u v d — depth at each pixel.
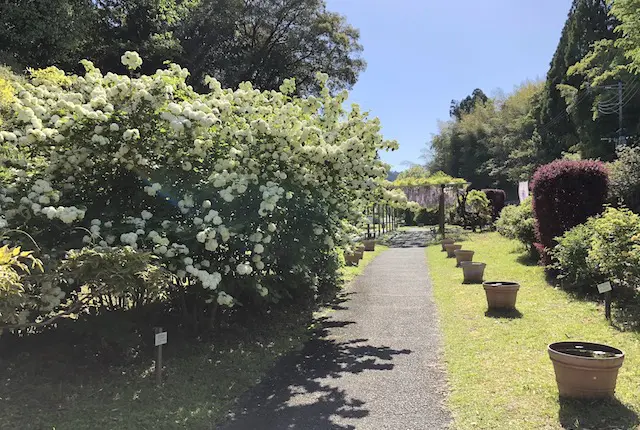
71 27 14.03
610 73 20.66
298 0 26.02
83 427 3.37
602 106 25.42
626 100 24.88
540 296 7.51
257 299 6.27
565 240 7.42
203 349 5.34
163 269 4.16
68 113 4.95
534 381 4.17
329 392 4.24
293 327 6.58
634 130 25.50
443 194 22.77
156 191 5.04
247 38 26.98
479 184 50.81
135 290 4.40
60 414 3.56
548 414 3.55
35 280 3.70
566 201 8.40
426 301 8.08
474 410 3.72
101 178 5.14
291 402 4.04
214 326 6.09
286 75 27.66
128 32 20.83
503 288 6.73
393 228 28.50
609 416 3.43
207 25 24.02
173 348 5.25
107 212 4.86
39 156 5.29
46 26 13.21
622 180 10.23
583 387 3.65
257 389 4.38
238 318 6.64
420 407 3.85
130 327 4.93
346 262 12.94
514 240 13.99
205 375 4.59
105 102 4.77
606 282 5.81
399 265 13.10
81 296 4.53
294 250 6.12
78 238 4.67
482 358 4.91
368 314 7.29
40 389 3.94
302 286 7.79
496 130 49.50
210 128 5.49
